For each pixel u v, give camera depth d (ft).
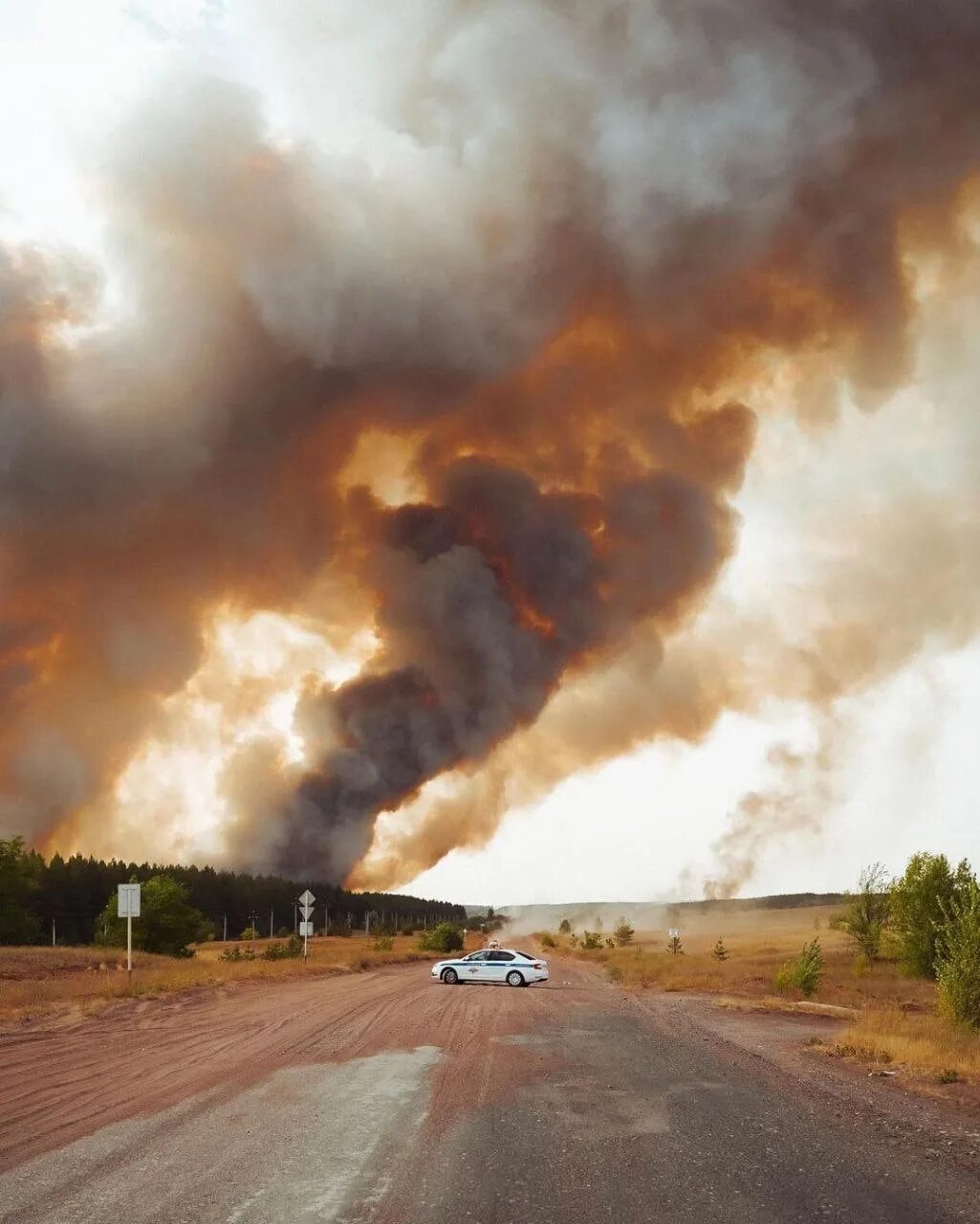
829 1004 83.51
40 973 92.32
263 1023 56.59
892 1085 36.81
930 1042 46.73
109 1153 24.00
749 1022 62.75
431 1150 24.54
